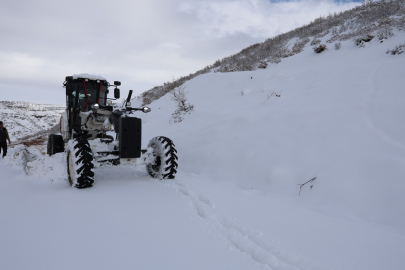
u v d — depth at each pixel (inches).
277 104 292.8
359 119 194.2
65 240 85.3
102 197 133.6
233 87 459.8
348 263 77.9
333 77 326.6
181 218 106.8
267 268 72.5
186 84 598.9
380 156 149.3
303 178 160.6
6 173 196.1
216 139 245.8
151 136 350.3
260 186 170.7
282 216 114.8
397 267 76.1
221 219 110.7
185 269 70.7
